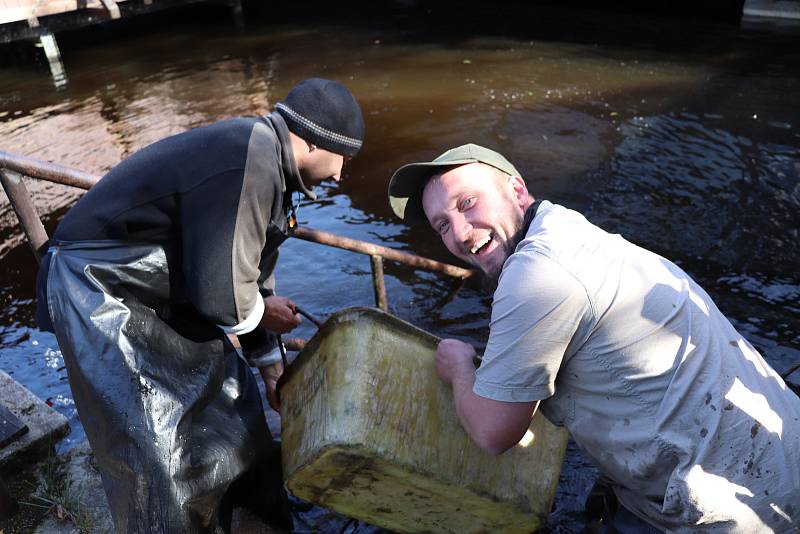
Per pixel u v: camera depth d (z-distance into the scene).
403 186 1.92
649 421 1.63
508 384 1.64
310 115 1.89
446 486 1.90
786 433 1.65
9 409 2.59
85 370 1.79
